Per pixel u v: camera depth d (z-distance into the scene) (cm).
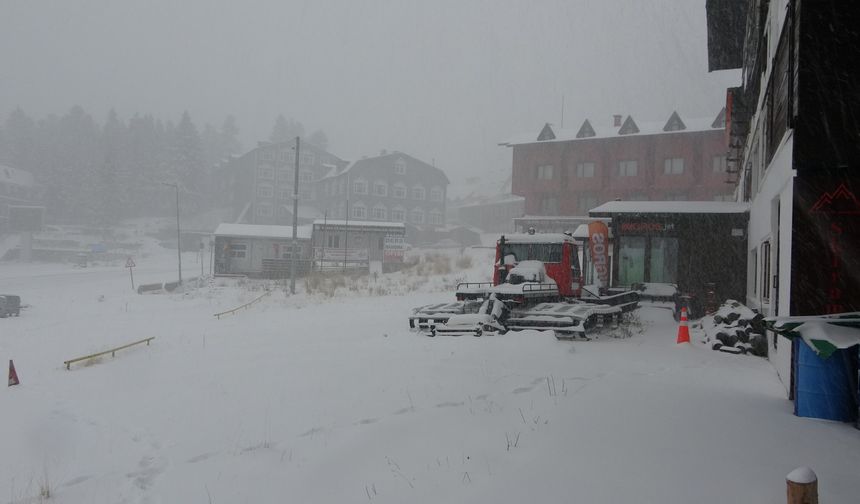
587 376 880
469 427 633
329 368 985
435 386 823
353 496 478
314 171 10194
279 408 759
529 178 6444
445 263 4119
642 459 509
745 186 2220
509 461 522
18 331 2223
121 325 2206
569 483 462
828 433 596
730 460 507
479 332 1242
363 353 1120
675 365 997
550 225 6212
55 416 814
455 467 518
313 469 539
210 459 592
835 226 753
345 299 2670
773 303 1048
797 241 770
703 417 647
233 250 4600
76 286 4572
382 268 4406
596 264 1750
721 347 1164
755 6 1590
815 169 761
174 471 566
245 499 489
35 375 1253
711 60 2617
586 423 620
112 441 681
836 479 466
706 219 1962
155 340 1694
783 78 913
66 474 582
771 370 968
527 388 805
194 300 3197
